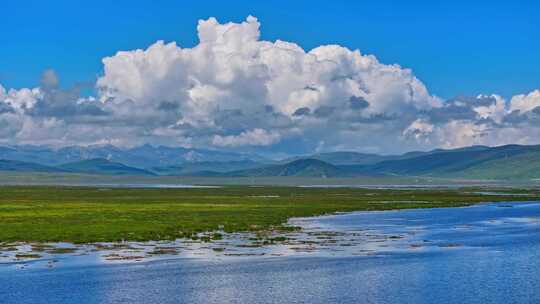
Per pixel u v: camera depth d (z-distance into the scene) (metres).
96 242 70.56
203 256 61.31
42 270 53.34
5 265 55.59
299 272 53.25
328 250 65.94
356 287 47.41
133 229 81.94
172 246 68.31
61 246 67.50
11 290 45.75
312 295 44.97
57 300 43.03
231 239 74.94
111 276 51.03
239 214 111.81
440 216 114.94
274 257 61.09
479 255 62.66
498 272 53.09
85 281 49.00
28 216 103.12
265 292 45.84
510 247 68.88
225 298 44.09
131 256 61.00
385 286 47.72
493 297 43.94
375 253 63.94
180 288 47.00
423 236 79.69
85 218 99.31
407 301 43.00
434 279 50.22
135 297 44.16
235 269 54.50
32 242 70.19
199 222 94.12
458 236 79.69
